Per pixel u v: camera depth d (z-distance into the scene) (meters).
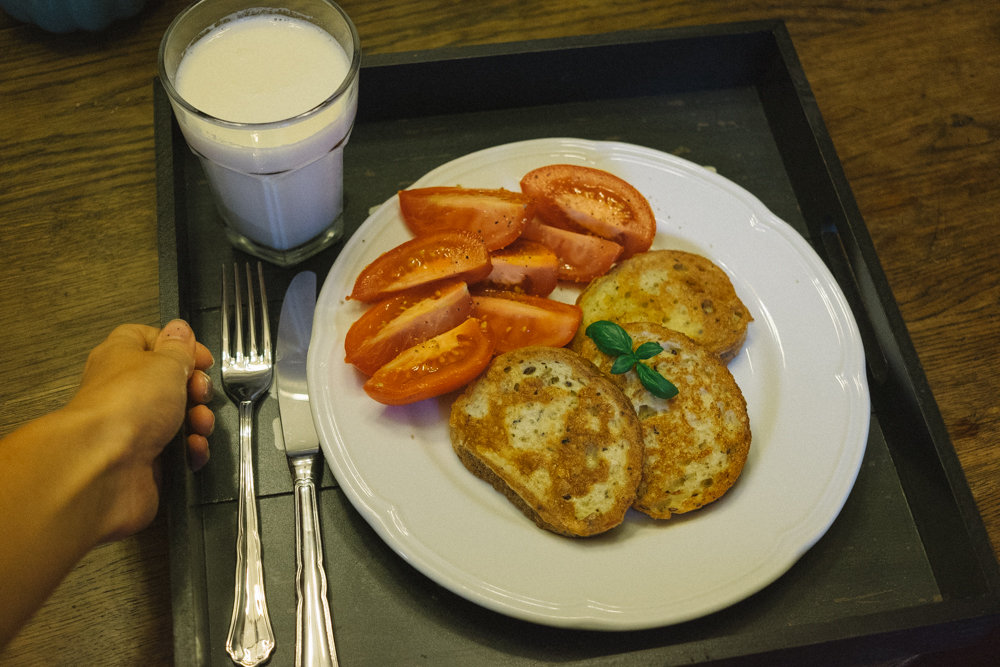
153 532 0.54
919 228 0.65
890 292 0.59
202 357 0.55
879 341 0.59
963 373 0.60
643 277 0.59
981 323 0.62
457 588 0.50
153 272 0.61
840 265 0.63
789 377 0.57
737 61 0.68
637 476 0.52
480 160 0.62
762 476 0.54
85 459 0.47
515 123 0.67
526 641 0.51
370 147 0.65
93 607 0.52
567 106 0.68
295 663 0.50
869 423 0.56
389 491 0.53
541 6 0.71
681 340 0.56
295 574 0.52
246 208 0.58
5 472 0.45
